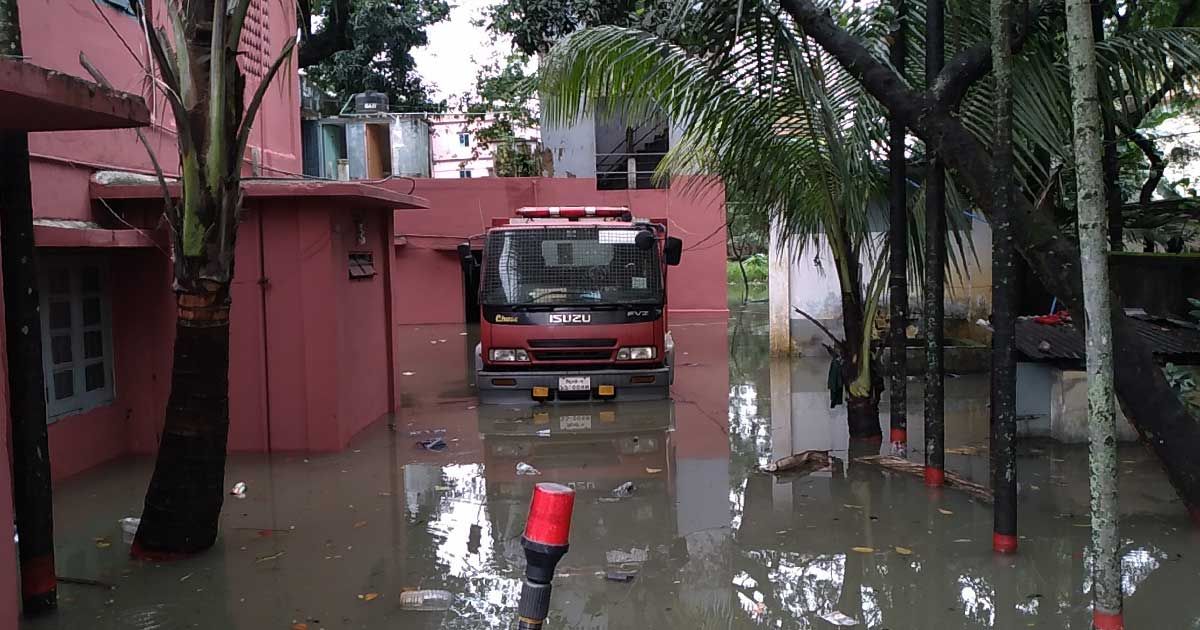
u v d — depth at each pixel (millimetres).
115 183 8031
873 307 8484
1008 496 5449
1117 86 7004
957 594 4883
